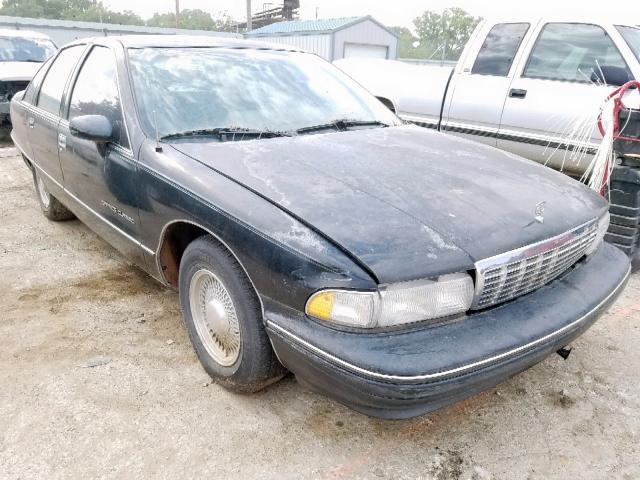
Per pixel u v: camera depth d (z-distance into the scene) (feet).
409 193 7.59
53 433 7.66
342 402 6.64
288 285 6.64
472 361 6.25
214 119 9.64
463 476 7.25
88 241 14.61
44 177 13.83
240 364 7.89
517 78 17.74
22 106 14.66
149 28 91.30
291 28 86.43
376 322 6.28
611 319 11.46
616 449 7.81
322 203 7.17
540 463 7.52
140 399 8.40
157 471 7.11
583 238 8.14
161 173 8.58
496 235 7.00
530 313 7.09
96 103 10.64
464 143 10.48
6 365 9.12
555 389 9.09
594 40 16.55
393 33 82.99
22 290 11.76
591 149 15.47
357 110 11.34
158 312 11.01
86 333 10.16
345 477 7.14
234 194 7.56
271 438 7.75
